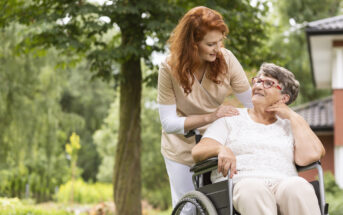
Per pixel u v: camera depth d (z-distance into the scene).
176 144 3.61
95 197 19.55
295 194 2.81
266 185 3.04
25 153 13.23
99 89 26.66
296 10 21.30
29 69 12.70
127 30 8.34
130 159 8.76
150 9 8.07
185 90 3.36
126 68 8.88
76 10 8.09
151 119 19.28
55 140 13.87
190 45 3.17
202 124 3.29
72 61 10.01
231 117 3.34
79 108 26.81
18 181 16.88
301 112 15.46
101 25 8.30
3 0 8.84
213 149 3.06
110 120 22.52
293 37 20.73
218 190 2.95
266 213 2.74
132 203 8.68
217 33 3.13
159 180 19.28
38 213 9.57
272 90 3.28
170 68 3.33
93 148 28.12
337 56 12.50
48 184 18.41
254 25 9.73
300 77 20.70
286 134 3.29
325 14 21.64
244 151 3.21
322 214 2.92
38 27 8.09
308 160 3.13
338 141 12.38
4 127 12.78
